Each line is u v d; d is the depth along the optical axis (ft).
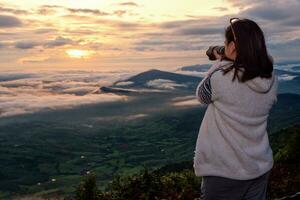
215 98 13.01
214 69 13.15
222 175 12.82
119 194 33.12
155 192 33.01
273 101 13.47
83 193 33.19
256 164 12.94
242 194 13.05
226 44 13.41
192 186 34.09
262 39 12.90
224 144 12.91
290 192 32.71
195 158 13.60
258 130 13.11
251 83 12.74
